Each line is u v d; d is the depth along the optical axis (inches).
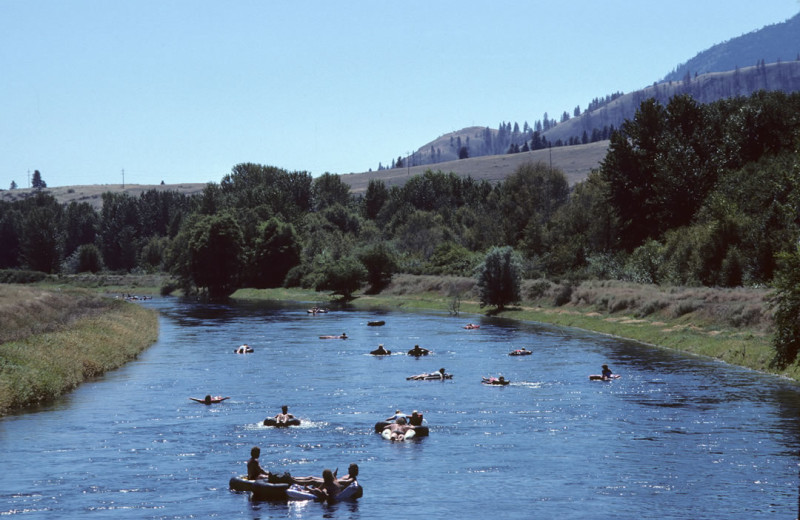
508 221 6456.7
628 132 5280.5
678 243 4178.2
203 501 1141.1
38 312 3358.8
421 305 5017.2
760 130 4928.6
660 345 2883.9
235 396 1942.7
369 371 2348.7
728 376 2165.4
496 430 1558.8
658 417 1653.5
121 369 2406.5
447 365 2454.5
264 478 1207.6
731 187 4264.3
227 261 6358.3
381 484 1218.0
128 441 1485.0
